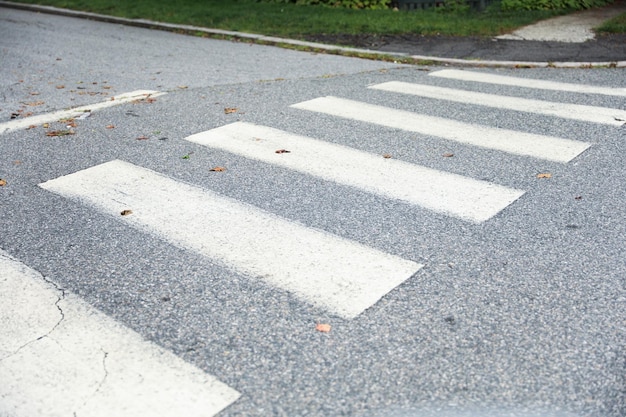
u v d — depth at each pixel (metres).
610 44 11.02
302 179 5.79
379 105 7.95
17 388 3.34
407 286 4.12
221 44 12.38
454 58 10.51
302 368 3.43
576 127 6.98
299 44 11.89
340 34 12.49
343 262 4.42
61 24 15.15
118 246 4.72
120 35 13.59
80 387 3.33
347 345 3.60
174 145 6.71
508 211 5.08
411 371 3.38
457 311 3.86
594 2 15.25
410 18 13.74
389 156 6.28
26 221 5.14
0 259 4.59
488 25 12.73
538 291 4.03
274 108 7.91
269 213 5.16
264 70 10.07
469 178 5.72
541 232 4.74
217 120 7.50
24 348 3.64
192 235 4.84
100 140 6.92
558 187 5.49
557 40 11.48
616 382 3.26
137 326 3.82
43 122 7.60
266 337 3.68
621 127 6.93
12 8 17.94
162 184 5.76
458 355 3.49
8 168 6.21
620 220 4.89
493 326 3.71
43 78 9.91
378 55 10.88
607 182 5.56
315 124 7.27
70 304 4.05
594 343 3.55
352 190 5.54
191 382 3.35
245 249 4.62
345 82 9.14
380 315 3.84
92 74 10.12
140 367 3.47
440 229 4.83
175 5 16.44
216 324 3.81
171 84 9.30
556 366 3.39
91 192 5.63
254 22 13.90
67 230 4.98
